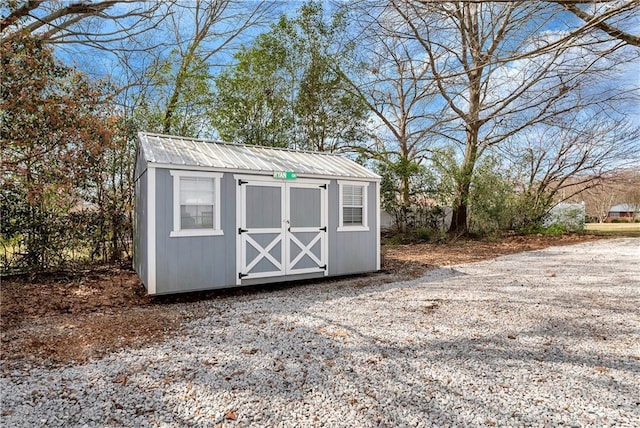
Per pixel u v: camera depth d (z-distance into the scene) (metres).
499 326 4.49
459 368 3.33
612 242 13.62
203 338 4.14
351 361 3.50
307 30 14.05
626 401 2.73
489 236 14.88
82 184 8.04
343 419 2.53
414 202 15.62
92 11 8.92
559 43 4.68
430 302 5.69
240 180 6.71
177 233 6.11
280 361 3.49
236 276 6.69
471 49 6.05
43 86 7.03
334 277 8.22
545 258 10.14
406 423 2.48
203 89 12.84
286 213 7.22
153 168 5.91
